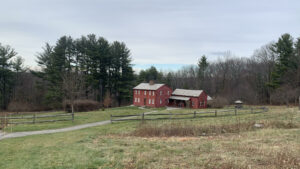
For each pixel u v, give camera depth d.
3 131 16.58
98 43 50.06
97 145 10.95
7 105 45.50
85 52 47.81
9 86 46.16
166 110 39.31
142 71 76.94
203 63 68.06
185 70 85.44
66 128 18.55
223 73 67.12
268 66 55.12
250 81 61.09
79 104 34.06
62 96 43.22
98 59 50.44
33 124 19.72
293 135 11.89
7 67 43.66
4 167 7.76
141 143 11.09
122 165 7.35
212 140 11.51
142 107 47.88
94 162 7.72
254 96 55.12
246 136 12.43
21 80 49.25
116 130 16.86
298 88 40.44
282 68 45.88
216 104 45.72
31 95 48.72
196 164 7.16
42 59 46.59
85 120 23.11
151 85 50.56
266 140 10.84
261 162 7.13
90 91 52.69
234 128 15.09
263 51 58.00
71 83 31.33
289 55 46.19
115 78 55.53
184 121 19.97
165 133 14.16
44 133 16.02
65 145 11.27
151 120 21.31
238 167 6.66
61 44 45.97
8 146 11.39
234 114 25.67
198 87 68.88
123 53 55.09
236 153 8.41
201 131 14.51
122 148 9.92
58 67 45.53
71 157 8.61
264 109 30.27
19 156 9.28
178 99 49.06
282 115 22.67
